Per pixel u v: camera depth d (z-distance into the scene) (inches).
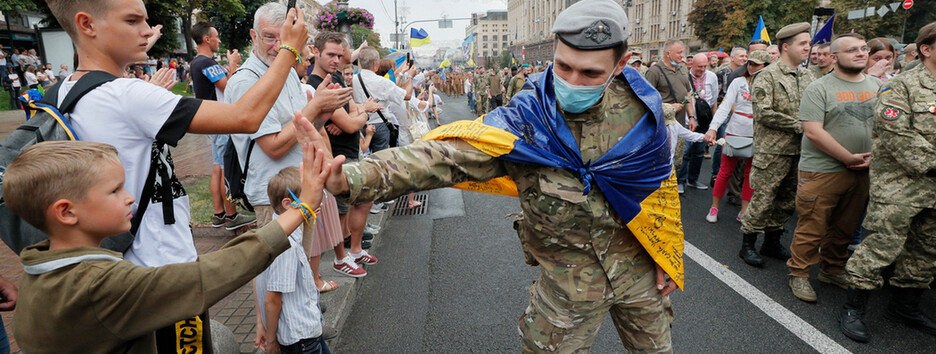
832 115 124.6
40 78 705.0
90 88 55.6
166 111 56.5
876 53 192.9
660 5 2278.5
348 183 48.4
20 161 44.8
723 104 186.7
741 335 114.7
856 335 111.0
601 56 53.0
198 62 154.2
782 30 151.4
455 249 172.9
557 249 65.2
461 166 55.9
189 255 66.0
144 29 60.5
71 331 44.8
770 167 146.7
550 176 59.1
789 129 141.2
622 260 66.9
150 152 59.3
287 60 63.4
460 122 59.3
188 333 62.4
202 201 224.2
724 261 157.4
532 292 73.0
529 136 57.2
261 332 90.7
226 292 46.3
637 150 60.1
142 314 44.7
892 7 526.9
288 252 84.4
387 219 213.6
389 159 51.6
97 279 43.9
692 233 185.5
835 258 137.7
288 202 85.7
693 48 2086.6
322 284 130.0
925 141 101.4
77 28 57.1
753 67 179.0
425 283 145.2
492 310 128.2
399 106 217.9
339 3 337.1
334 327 114.1
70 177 44.5
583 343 69.9
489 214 216.2
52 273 44.7
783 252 156.7
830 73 128.4
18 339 46.6
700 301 130.8
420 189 54.1
